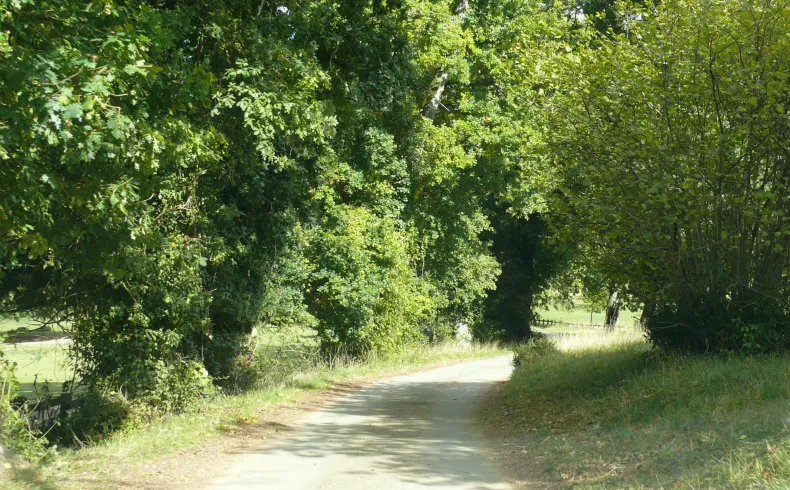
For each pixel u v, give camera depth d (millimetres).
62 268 14227
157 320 16094
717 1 13898
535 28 28359
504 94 33656
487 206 43500
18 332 14656
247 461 10859
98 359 15484
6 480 8742
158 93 12305
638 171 14828
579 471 9492
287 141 18828
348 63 22938
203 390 16953
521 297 46000
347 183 27344
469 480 9477
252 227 20375
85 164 10062
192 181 15906
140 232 12133
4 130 8438
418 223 34031
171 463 10656
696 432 9828
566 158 15781
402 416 16375
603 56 15680
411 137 29094
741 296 15078
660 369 15070
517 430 14062
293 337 23141
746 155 14414
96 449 11750
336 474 9852
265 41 15930
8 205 9289
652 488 7891
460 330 40812
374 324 28297
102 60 9664
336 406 18172
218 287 18906
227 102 15078
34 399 15789
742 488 7078
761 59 14031
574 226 15656
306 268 23531
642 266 15977
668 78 14641
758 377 12164
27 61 8281
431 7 28766
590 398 15766
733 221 14938
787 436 8258
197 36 16062
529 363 24531
